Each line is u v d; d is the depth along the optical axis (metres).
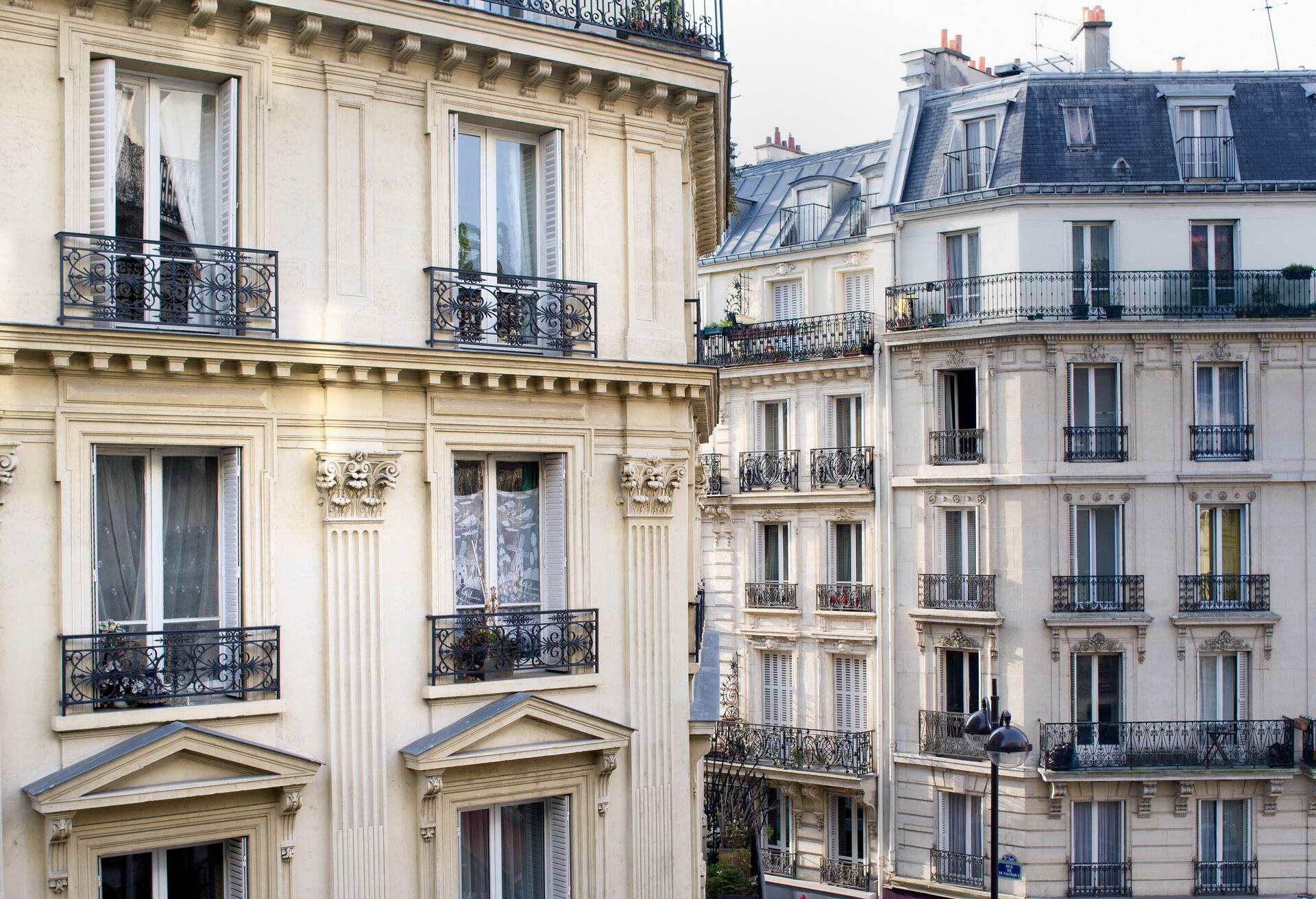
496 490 16.22
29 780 12.88
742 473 41.47
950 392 37.56
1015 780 35.09
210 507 14.38
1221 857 35.19
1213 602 35.28
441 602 15.34
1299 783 34.94
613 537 16.62
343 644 14.62
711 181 21.31
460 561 15.93
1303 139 36.97
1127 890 34.88
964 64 42.53
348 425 14.66
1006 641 35.47
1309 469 35.53
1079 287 35.84
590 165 16.59
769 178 47.81
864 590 38.41
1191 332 35.34
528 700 15.39
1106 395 36.00
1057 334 35.38
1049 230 36.16
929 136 39.59
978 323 36.38
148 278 13.64
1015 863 35.03
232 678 14.01
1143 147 36.78
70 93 13.27
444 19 14.98
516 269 16.50
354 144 14.95
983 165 37.56
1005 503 35.69
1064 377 35.62
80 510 13.23
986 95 38.66
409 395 15.17
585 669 16.22
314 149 14.72
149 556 13.96
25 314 13.02
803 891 38.81
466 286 15.45
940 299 37.41
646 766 16.72
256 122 14.32
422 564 15.26
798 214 43.03
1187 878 34.97
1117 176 36.34
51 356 12.90
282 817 14.18
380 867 14.73
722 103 18.14
